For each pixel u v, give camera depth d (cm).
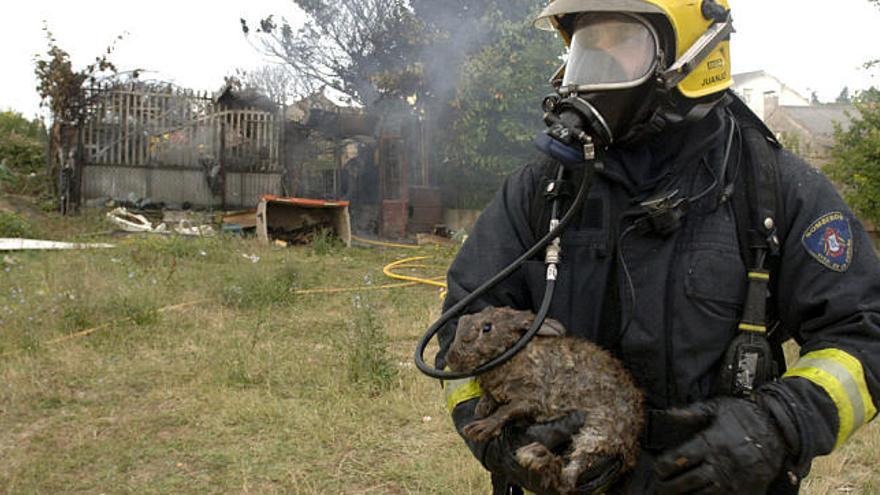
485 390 173
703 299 170
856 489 434
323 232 1475
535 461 152
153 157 1697
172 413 536
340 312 888
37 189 1797
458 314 193
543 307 170
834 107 2856
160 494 424
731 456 151
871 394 162
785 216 173
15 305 793
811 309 171
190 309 861
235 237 1448
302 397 573
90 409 546
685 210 173
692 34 176
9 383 584
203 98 1725
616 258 180
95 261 1073
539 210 191
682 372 172
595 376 166
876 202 1292
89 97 1653
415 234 1853
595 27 179
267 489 432
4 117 2338
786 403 155
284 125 1786
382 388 584
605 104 172
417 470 454
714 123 180
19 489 424
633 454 167
